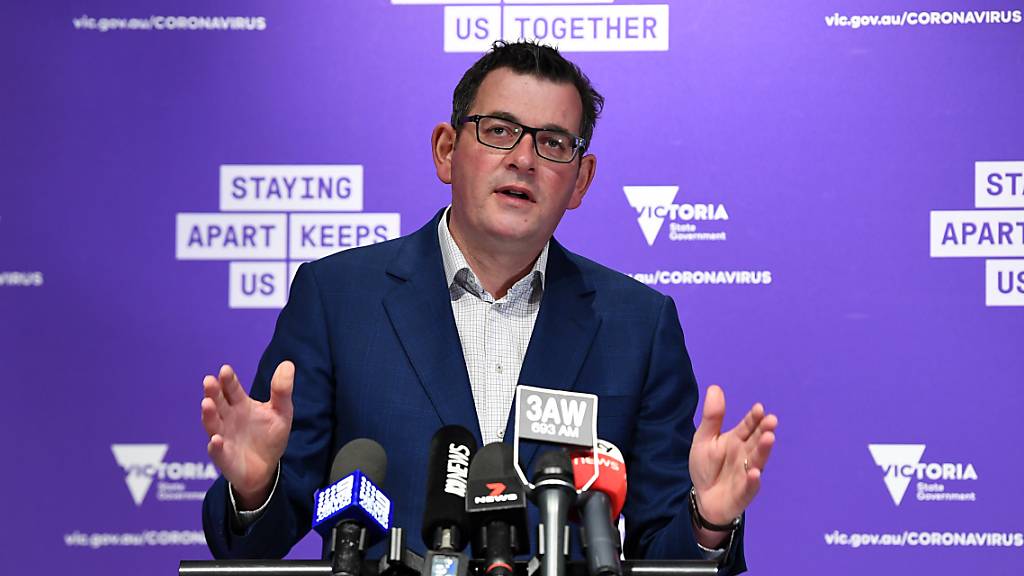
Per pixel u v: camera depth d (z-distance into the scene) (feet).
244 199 13.73
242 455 6.27
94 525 13.53
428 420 8.03
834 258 13.55
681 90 13.71
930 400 13.42
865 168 13.57
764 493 13.44
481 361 8.47
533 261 8.66
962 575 13.29
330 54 13.82
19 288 13.60
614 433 8.21
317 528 5.45
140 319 13.66
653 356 8.54
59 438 13.57
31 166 13.66
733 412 13.51
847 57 13.65
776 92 13.66
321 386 8.19
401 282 8.54
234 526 6.77
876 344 13.47
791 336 13.53
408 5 13.80
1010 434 13.35
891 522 13.35
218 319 13.69
